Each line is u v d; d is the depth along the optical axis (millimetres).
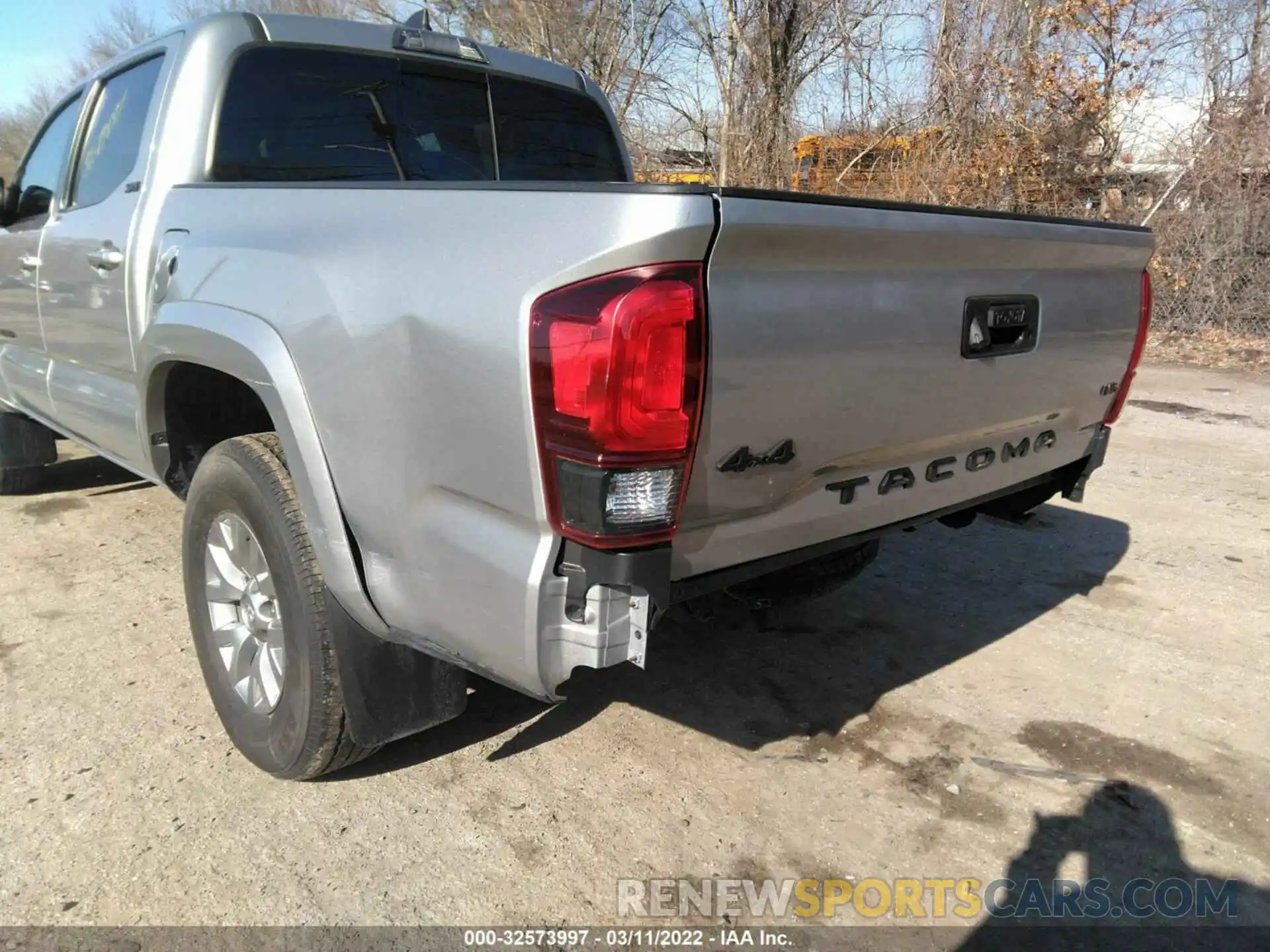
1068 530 4918
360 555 2240
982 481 2748
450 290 1927
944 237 2193
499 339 1824
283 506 2387
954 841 2512
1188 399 8172
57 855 2387
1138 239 2973
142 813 2559
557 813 2600
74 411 3863
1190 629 3758
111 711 3055
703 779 2762
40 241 3885
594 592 1818
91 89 3791
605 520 1762
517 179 3875
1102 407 3133
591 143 4188
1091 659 3508
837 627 3781
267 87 3158
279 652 2617
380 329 2049
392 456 2078
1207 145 10766
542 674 1898
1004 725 3059
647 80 14297
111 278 3215
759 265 1865
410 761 2826
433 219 2045
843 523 2357
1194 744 2951
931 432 2416
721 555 2096
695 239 1719
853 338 2090
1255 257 10453
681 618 2686
